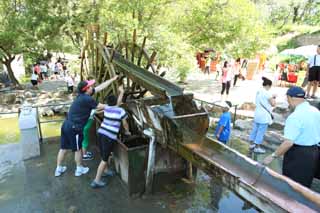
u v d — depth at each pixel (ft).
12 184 12.49
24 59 45.11
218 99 29.60
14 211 10.59
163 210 10.73
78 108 12.44
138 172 11.46
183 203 11.22
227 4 35.55
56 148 16.66
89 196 11.58
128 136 13.03
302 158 8.84
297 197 6.57
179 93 11.52
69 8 31.83
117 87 14.76
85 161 14.73
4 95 34.76
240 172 7.81
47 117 28.73
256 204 6.81
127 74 13.85
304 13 83.76
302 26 73.56
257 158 15.40
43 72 53.26
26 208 10.77
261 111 15.65
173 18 35.40
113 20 29.63
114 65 15.42
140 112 11.85
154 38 30.63
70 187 12.26
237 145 17.53
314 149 8.88
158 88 11.20
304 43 65.82
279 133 18.40
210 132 19.98
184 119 10.06
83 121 12.64
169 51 31.19
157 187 12.00
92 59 19.15
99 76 17.57
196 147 9.34
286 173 9.29
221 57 47.32
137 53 19.60
